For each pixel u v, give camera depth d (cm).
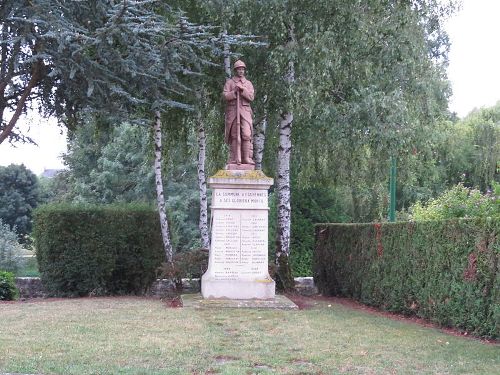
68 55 1188
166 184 3409
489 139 3328
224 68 1484
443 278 1012
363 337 856
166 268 1380
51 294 1491
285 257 1502
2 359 668
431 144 1848
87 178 3809
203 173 1638
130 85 1327
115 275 1524
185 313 1048
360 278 1365
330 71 1427
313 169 1883
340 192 2478
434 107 1836
